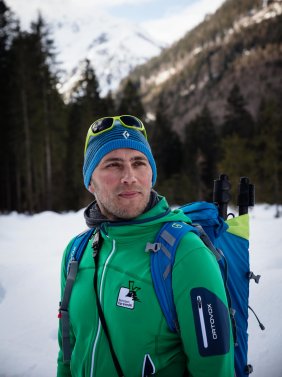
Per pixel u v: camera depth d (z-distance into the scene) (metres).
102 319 1.48
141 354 1.38
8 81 27.23
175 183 36.25
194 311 1.32
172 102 149.62
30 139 25.98
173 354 1.41
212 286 1.34
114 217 1.59
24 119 25.58
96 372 1.47
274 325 3.16
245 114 47.56
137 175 1.52
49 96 27.08
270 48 138.50
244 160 32.47
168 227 1.46
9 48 27.38
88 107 31.55
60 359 1.78
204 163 41.03
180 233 1.42
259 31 169.62
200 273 1.34
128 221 1.48
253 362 2.82
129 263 1.46
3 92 27.20
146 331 1.38
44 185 28.41
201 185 36.59
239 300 1.70
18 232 9.89
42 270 5.39
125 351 1.39
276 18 170.88
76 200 31.06
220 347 1.30
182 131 95.00
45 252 6.95
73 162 31.55
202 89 141.62
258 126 39.53
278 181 30.91
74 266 1.69
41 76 26.47
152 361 1.38
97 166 1.58
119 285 1.44
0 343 3.59
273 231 7.37
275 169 31.23
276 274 4.04
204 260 1.37
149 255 1.43
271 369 2.68
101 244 1.63
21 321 4.00
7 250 7.42
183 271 1.35
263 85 110.00
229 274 1.70
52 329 3.80
